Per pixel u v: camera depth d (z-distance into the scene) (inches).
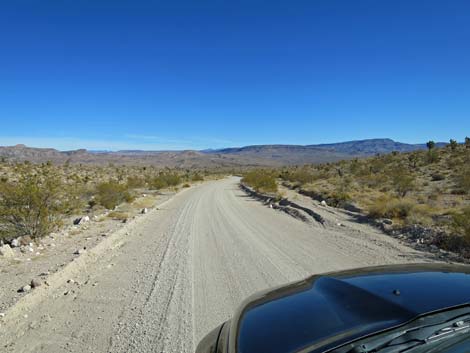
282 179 2481.5
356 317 98.8
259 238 504.4
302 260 370.3
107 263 378.9
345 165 2832.2
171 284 303.7
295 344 92.0
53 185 514.0
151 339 202.8
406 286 114.3
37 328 219.9
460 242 389.4
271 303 124.8
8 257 371.6
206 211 861.8
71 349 193.6
